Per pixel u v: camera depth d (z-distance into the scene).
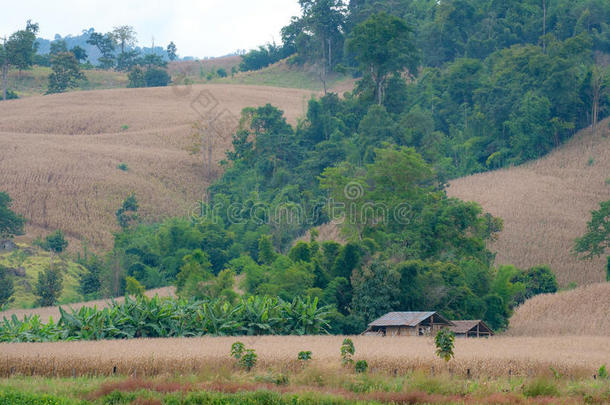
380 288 180.88
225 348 111.00
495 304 195.75
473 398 82.69
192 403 77.62
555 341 143.62
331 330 171.62
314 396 79.50
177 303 154.62
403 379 94.25
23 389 82.81
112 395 80.00
